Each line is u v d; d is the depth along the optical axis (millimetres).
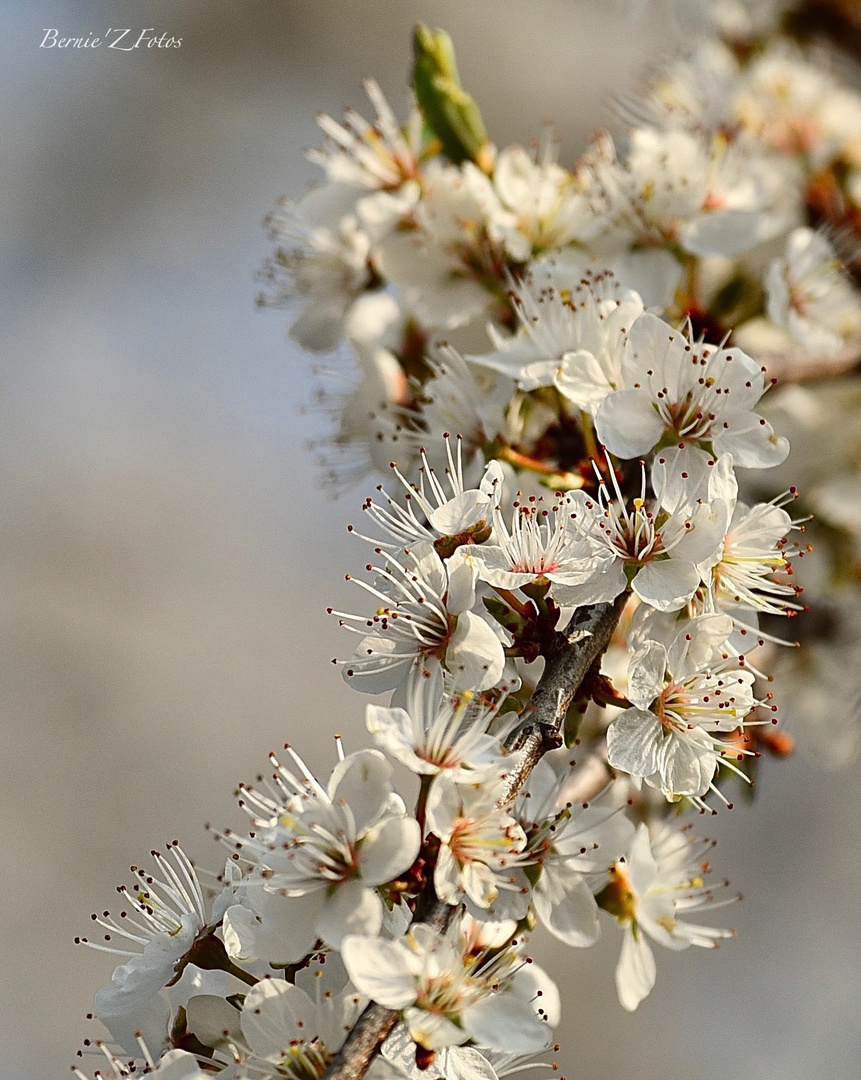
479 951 374
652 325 390
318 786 372
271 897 370
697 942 395
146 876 388
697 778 383
